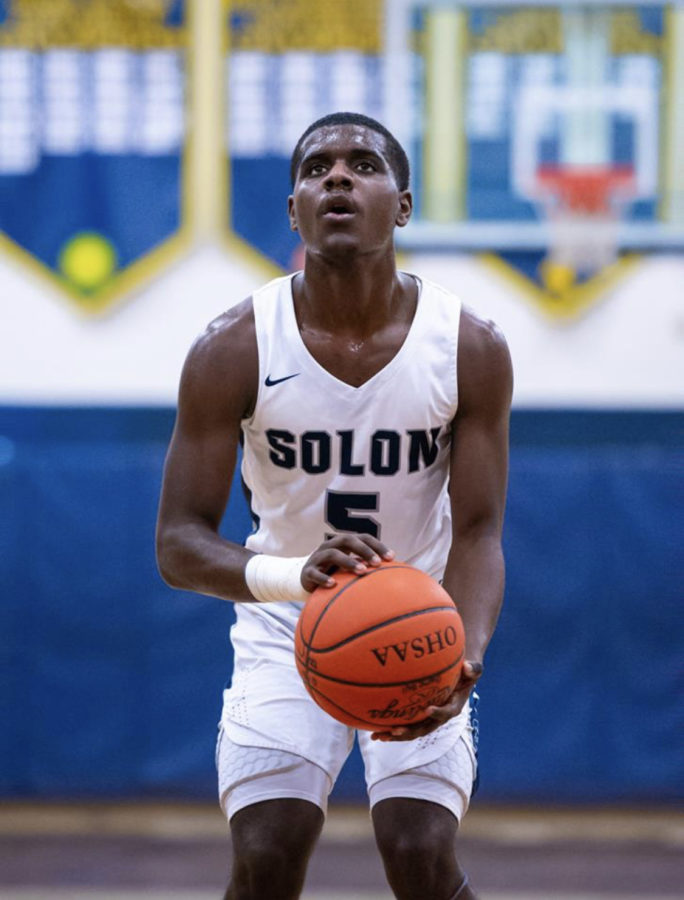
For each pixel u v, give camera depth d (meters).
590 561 11.45
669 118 12.05
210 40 12.13
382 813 4.62
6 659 11.44
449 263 12.16
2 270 12.17
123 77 12.18
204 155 12.17
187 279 12.20
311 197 4.56
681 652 11.38
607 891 9.41
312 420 4.69
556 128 12.10
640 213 12.12
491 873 9.98
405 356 4.69
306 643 4.08
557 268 12.15
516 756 11.34
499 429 4.79
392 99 12.05
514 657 11.39
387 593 4.02
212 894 9.23
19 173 12.18
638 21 12.05
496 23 12.06
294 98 12.12
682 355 12.09
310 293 4.71
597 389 12.09
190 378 4.72
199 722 11.37
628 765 11.30
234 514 11.16
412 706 4.02
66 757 11.37
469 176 12.11
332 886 9.46
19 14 12.14
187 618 11.44
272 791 4.61
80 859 10.34
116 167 12.20
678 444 12.03
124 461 11.63
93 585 11.48
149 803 11.43
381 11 12.05
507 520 11.50
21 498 11.56
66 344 12.15
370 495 4.78
